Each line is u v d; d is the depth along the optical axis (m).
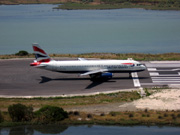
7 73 143.88
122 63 134.50
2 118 92.12
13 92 118.25
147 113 95.50
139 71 136.00
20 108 92.75
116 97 111.38
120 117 93.25
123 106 102.31
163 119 90.75
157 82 129.00
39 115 93.81
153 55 187.50
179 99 107.12
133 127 88.81
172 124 88.81
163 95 111.94
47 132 87.44
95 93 116.06
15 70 149.25
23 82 130.75
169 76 137.62
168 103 103.62
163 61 167.38
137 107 101.12
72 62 133.88
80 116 94.81
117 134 84.69
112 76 133.50
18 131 87.62
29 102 107.38
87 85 126.25
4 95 114.81
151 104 103.38
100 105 103.69
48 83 129.38
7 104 105.19
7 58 175.38
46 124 91.12
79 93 116.31
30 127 89.88
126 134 84.44
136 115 94.31
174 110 97.56
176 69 149.38
